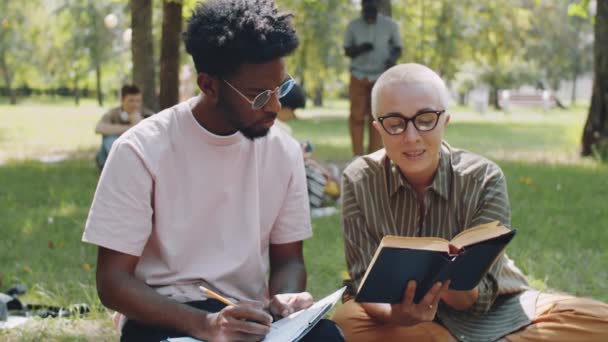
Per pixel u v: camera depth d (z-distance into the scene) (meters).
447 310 3.43
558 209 7.82
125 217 2.88
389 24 11.14
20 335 4.32
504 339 3.29
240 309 2.70
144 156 2.91
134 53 12.43
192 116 2.96
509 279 3.49
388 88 3.19
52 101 50.09
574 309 3.24
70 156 13.80
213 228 3.04
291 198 3.20
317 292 5.22
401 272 2.89
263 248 3.20
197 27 2.83
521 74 38.25
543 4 34.53
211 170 2.98
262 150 3.11
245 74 2.78
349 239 3.52
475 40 24.86
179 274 3.01
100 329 4.41
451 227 3.41
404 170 3.29
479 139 18.42
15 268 5.79
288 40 2.80
